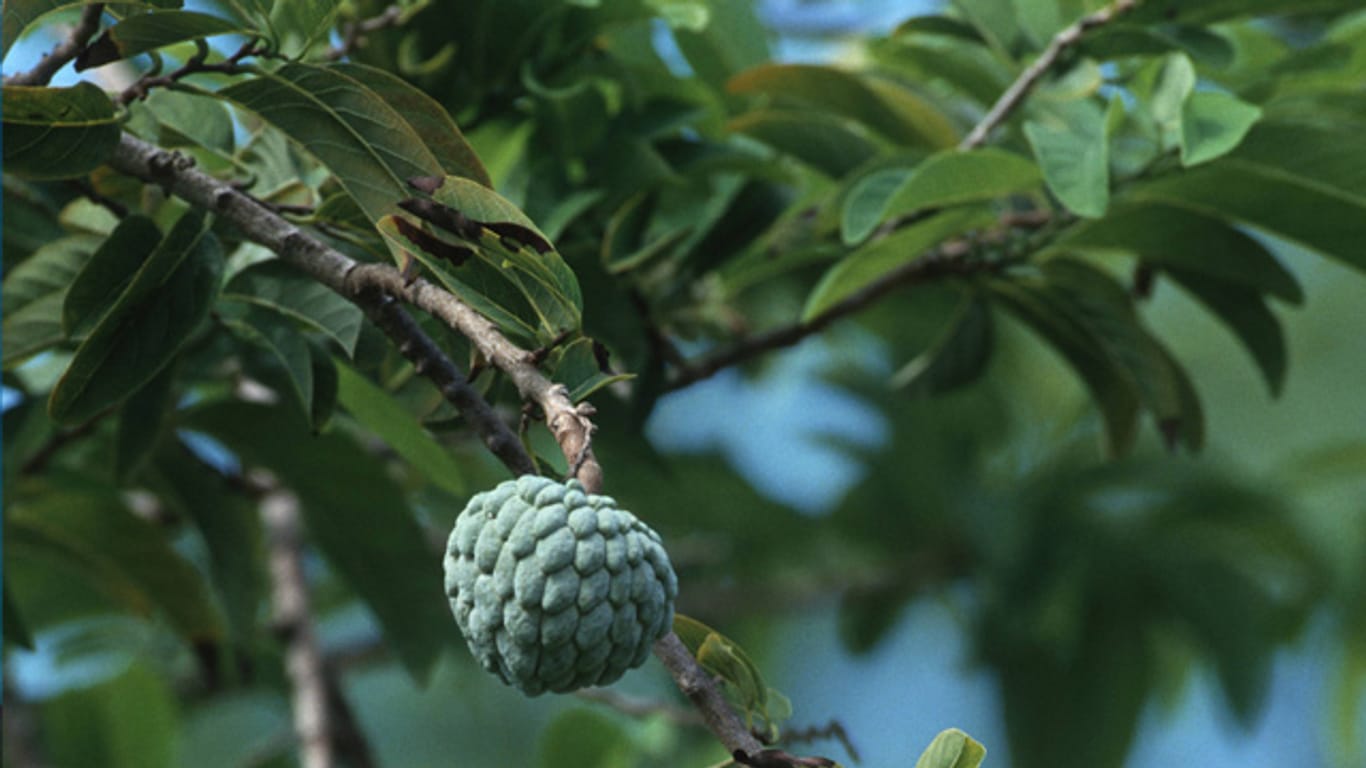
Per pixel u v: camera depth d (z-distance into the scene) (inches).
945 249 90.7
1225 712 134.3
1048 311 92.3
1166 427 92.4
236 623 91.4
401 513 89.7
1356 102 89.2
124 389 77.2
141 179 76.4
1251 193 86.3
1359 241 86.7
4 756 114.1
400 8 86.9
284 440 88.2
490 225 72.8
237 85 75.4
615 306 87.4
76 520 91.0
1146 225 88.7
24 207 85.9
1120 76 89.6
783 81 88.8
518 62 88.2
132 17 74.7
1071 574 135.3
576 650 71.2
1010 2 89.0
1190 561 134.0
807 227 96.5
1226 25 96.3
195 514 90.4
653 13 88.4
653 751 117.1
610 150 88.7
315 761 108.6
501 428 74.2
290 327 80.7
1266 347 92.0
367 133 75.5
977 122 91.6
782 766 72.7
